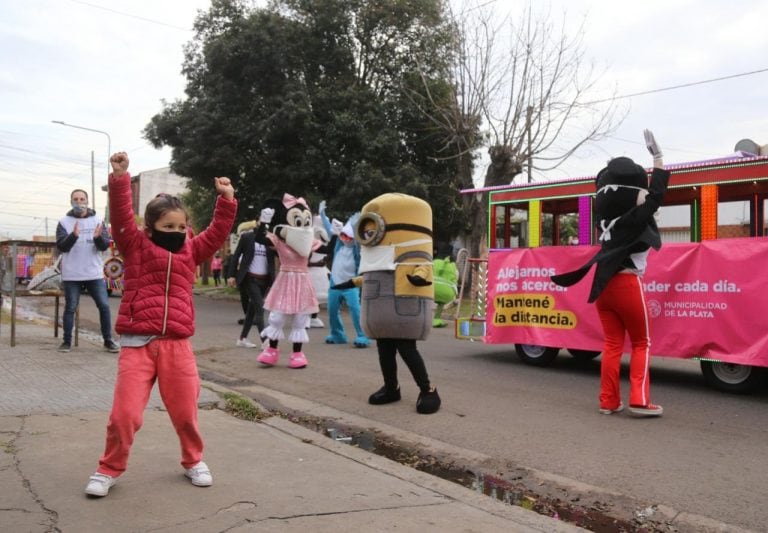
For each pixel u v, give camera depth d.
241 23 18.75
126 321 3.48
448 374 7.78
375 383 7.16
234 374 7.70
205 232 3.75
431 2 19.17
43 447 4.12
